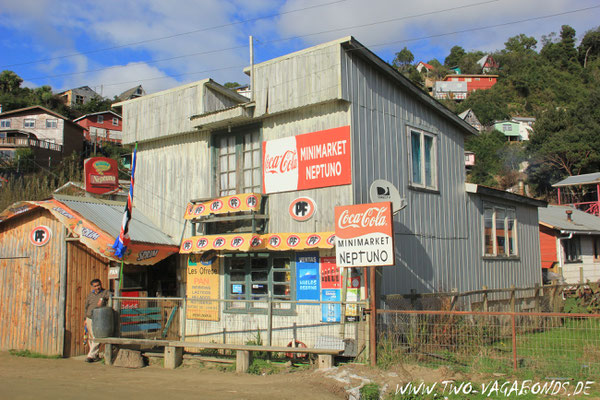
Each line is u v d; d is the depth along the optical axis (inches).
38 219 434.6
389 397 271.3
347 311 361.1
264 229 418.0
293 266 402.6
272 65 422.0
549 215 893.8
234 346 343.3
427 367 316.8
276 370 339.0
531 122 2588.6
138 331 418.9
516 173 1851.6
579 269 839.7
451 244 501.0
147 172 521.0
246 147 449.7
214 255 454.9
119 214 470.3
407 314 356.5
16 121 1902.1
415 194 457.7
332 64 385.1
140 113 525.7
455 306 439.2
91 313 395.9
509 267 602.5
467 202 543.8
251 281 430.3
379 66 416.8
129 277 458.0
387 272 398.0
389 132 432.5
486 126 2637.8
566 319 398.9
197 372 345.7
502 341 383.6
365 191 389.1
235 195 416.5
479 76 3523.6
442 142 515.2
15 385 292.8
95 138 2065.7
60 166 1411.2
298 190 405.4
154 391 282.5
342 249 331.6
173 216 490.3
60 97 2596.0
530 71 3329.2
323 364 323.9
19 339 429.7
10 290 441.1
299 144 408.2
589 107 1859.0
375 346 319.9
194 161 484.7
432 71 4042.8
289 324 398.3
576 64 3410.4
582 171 1701.5
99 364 378.6
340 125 388.2
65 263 415.8
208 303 450.0
